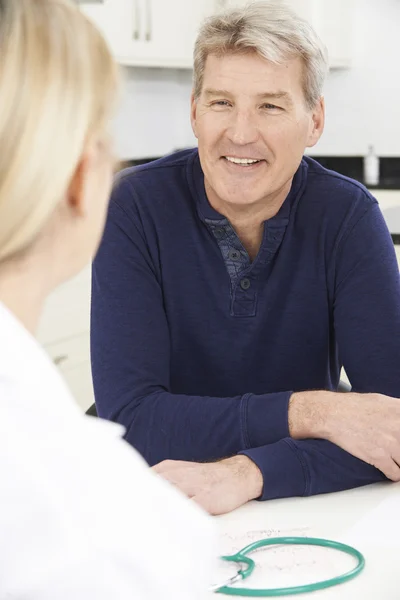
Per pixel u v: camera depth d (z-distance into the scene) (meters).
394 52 4.44
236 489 1.21
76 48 0.52
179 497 0.55
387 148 4.54
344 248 1.61
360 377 1.59
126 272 1.57
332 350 1.70
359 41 4.47
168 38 3.89
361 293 1.60
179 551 0.51
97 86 0.53
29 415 0.49
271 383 1.64
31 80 0.49
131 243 1.59
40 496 0.47
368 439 1.30
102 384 1.54
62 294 3.18
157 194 1.61
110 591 0.47
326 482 1.27
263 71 1.47
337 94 4.55
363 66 4.49
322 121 1.62
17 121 0.48
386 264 1.62
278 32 1.45
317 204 1.62
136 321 1.56
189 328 1.61
